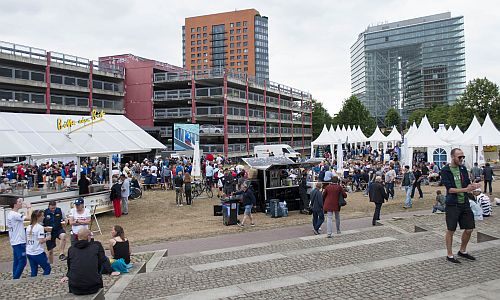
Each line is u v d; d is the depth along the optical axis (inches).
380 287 280.2
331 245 441.4
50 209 451.2
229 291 285.0
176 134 1854.1
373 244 429.4
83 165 1274.6
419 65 7322.8
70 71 2165.4
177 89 2554.1
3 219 627.5
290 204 794.2
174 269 361.7
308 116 3927.2
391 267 327.3
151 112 2481.5
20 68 1963.6
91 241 287.7
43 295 302.4
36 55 1984.5
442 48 7126.0
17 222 374.3
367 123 3961.6
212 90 2402.8
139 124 2501.2
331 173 885.8
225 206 666.2
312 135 4074.8
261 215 756.0
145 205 898.1
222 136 2450.8
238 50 6550.2
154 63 2586.1
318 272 325.4
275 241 496.4
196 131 1831.9
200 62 6683.1
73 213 442.0
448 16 7239.2
